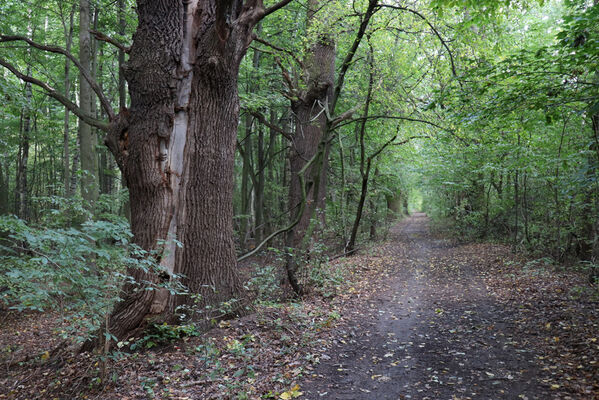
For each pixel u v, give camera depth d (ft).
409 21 32.27
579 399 11.91
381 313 24.58
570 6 28.09
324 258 32.17
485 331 19.98
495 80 22.34
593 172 26.30
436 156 59.36
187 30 19.56
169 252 19.17
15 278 12.97
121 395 13.94
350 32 38.42
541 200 42.73
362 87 45.24
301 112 42.42
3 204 49.88
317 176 29.73
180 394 13.66
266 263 34.45
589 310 20.43
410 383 14.39
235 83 21.67
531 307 23.08
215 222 20.99
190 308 19.02
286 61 40.65
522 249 44.83
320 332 20.21
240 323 20.16
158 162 19.15
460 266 41.55
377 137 56.90
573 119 31.53
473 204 67.82
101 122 21.42
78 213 26.22
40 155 81.30
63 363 17.33
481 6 24.20
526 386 13.42
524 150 36.01
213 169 20.85
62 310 13.55
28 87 47.70
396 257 49.34
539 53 19.93
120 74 45.91
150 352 17.26
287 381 14.55
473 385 13.89
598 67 19.71
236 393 13.52
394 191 89.92
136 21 45.06
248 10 20.80
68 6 48.96
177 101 19.45
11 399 14.79
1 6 40.55
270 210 74.54
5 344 24.44
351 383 14.49
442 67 32.50
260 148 63.21
